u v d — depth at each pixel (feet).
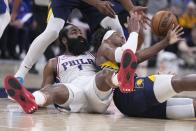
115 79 19.26
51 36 25.21
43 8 37.01
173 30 20.88
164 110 19.93
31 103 19.65
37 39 25.30
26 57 25.49
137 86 19.79
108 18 24.94
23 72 25.62
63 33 22.81
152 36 55.67
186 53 64.59
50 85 21.36
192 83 18.49
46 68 22.68
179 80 18.76
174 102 19.88
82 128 16.71
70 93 20.88
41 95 20.06
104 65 21.26
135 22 21.03
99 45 22.25
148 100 19.57
